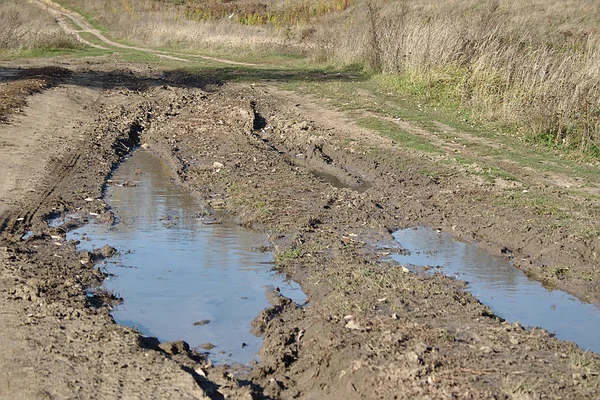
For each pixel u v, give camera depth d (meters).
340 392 5.54
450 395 5.15
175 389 5.44
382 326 6.36
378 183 12.12
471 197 10.95
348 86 22.03
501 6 33.94
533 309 7.40
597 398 5.17
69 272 8.01
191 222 10.10
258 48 34.41
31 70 24.81
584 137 13.93
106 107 19.05
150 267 8.43
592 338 6.74
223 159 13.65
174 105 19.53
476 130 15.78
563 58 16.62
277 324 6.70
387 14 33.00
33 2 55.53
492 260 8.77
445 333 6.21
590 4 34.56
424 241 9.41
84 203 10.81
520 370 5.57
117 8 52.34
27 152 13.30
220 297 7.58
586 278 8.12
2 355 5.93
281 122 16.94
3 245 8.71
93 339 6.25
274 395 5.60
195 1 54.28
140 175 12.78
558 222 9.66
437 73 19.73
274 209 10.37
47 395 5.32
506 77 17.47
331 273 7.91
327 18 40.19
